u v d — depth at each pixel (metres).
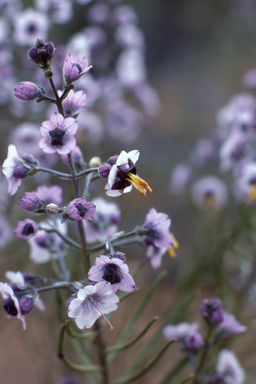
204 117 1.94
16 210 0.75
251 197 0.67
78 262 0.67
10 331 1.07
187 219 1.31
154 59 2.36
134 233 0.51
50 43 0.48
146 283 1.11
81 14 1.71
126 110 1.02
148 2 2.43
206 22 2.30
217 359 0.66
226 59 1.82
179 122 1.92
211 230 0.88
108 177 0.47
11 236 0.71
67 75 0.48
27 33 0.78
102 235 0.56
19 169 0.50
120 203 0.81
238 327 0.58
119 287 0.48
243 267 0.73
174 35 2.36
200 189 0.96
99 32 0.92
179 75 2.22
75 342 0.59
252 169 0.68
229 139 0.75
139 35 0.97
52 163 0.77
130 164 0.47
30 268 0.85
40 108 0.84
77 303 0.47
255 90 0.98
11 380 0.97
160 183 1.61
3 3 0.80
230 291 0.73
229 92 1.90
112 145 1.03
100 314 0.48
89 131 0.86
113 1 0.95
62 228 0.55
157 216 0.52
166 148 1.76
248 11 1.58
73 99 0.50
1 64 0.78
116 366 0.80
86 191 0.51
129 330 0.58
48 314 0.79
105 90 0.93
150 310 1.07
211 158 1.01
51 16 0.82
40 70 0.73
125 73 0.93
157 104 1.06
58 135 0.48
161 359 0.79
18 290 0.50
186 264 0.89
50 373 0.88
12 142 0.79
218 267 0.69
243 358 0.76
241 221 0.68
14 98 0.81
